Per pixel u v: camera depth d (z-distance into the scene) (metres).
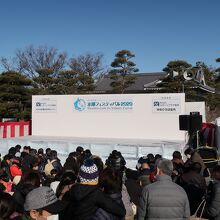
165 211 4.33
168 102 24.42
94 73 57.72
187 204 4.43
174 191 4.38
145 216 4.49
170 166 4.50
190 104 26.56
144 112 24.97
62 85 43.78
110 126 25.80
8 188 7.33
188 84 37.16
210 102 42.59
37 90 39.22
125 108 25.41
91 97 26.25
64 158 19.61
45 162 10.47
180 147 18.67
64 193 4.87
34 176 5.11
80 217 3.92
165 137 24.47
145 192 4.46
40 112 27.45
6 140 21.30
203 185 7.02
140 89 48.56
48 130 27.25
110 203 4.00
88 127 26.27
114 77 42.69
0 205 2.74
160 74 51.03
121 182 5.56
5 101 36.28
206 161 16.84
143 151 18.69
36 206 3.11
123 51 43.06
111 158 8.91
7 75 36.53
